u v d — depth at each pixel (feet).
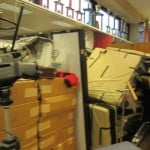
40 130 5.57
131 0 12.80
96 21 9.29
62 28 7.21
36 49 7.02
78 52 6.70
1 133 4.37
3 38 7.07
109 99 7.51
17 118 4.86
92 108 7.32
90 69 8.62
